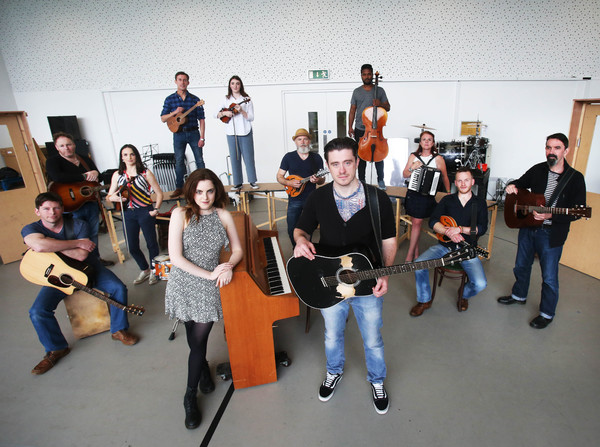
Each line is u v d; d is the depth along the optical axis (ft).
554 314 8.64
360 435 5.97
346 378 7.26
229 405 6.70
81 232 8.14
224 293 6.31
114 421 6.46
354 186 5.43
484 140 19.10
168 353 8.29
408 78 20.62
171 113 15.74
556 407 6.36
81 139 21.34
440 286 10.87
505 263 12.31
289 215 12.15
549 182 8.21
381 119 12.57
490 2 19.27
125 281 11.91
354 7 19.80
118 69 21.08
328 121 21.67
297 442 5.90
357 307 6.01
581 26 19.19
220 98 21.42
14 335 9.17
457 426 6.05
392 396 6.75
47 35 20.48
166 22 20.36
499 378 7.10
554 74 20.12
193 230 5.80
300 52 20.62
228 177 21.74
